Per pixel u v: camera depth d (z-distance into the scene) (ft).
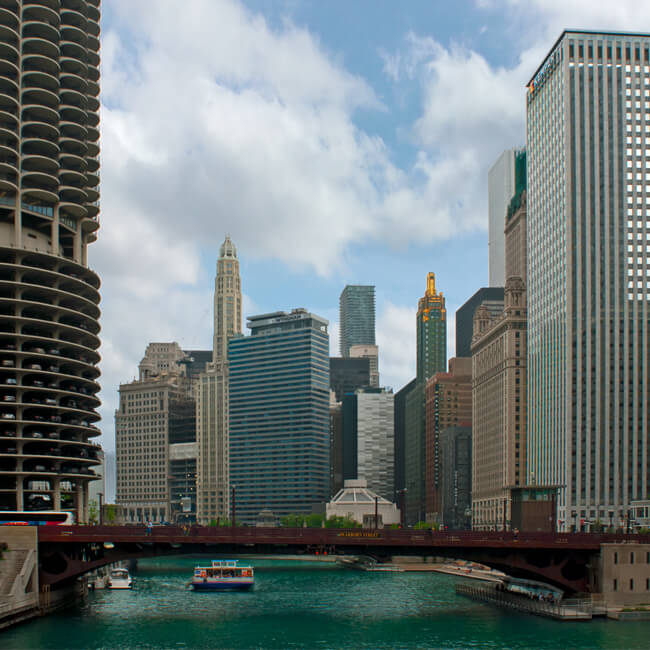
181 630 410.11
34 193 565.53
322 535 440.04
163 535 431.02
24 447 556.51
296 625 431.02
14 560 412.98
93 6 647.56
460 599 565.53
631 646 361.51
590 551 460.96
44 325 564.30
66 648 349.00
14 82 571.69
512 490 614.34
